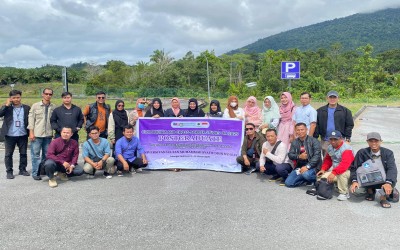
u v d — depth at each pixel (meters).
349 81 59.38
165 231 4.52
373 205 5.52
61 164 6.72
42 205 5.50
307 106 7.15
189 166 7.89
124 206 5.45
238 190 6.29
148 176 7.31
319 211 5.24
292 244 4.15
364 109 28.66
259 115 7.89
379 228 4.61
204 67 71.44
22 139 7.16
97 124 7.46
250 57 98.19
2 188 6.41
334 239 4.29
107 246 4.12
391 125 16.61
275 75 52.56
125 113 7.74
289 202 5.64
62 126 6.97
